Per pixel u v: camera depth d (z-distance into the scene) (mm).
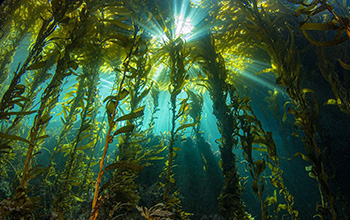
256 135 2244
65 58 1411
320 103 3152
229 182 2404
